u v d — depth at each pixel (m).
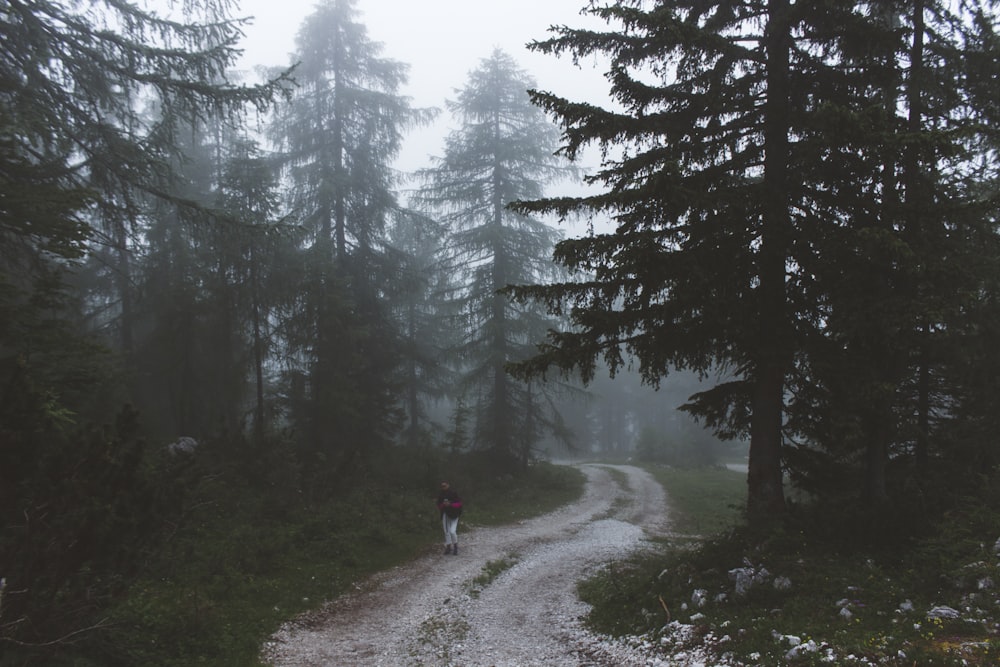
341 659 7.56
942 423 11.27
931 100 10.27
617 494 27.28
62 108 11.56
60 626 5.33
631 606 8.80
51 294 9.47
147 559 6.73
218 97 12.45
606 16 8.36
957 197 10.31
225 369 21.95
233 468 15.12
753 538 8.73
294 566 11.34
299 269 20.11
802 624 6.13
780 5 9.23
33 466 5.53
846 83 9.02
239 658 7.07
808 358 8.59
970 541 6.96
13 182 9.61
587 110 8.91
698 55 9.07
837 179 8.77
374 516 15.62
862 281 8.15
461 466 24.55
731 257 8.61
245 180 19.55
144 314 22.00
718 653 6.07
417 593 10.95
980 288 9.30
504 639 8.38
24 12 10.45
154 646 6.68
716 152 9.59
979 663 4.56
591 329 9.47
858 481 10.36
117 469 6.06
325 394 19.92
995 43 9.56
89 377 10.06
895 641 5.23
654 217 9.07
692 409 10.37
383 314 25.17
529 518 20.38
